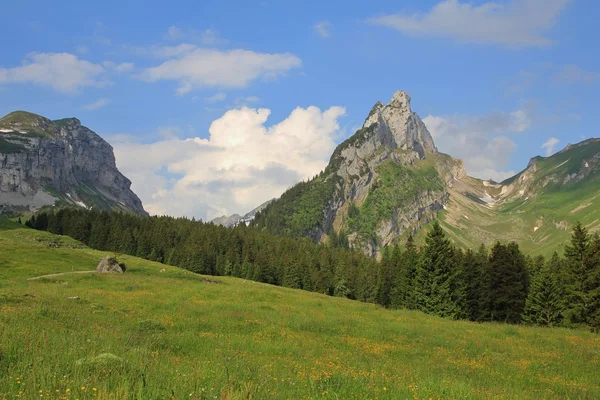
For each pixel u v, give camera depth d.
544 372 23.91
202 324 30.33
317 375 15.89
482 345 32.00
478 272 76.12
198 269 146.12
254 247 177.88
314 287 142.25
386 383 15.86
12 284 46.66
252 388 11.98
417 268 68.69
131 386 11.22
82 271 69.06
